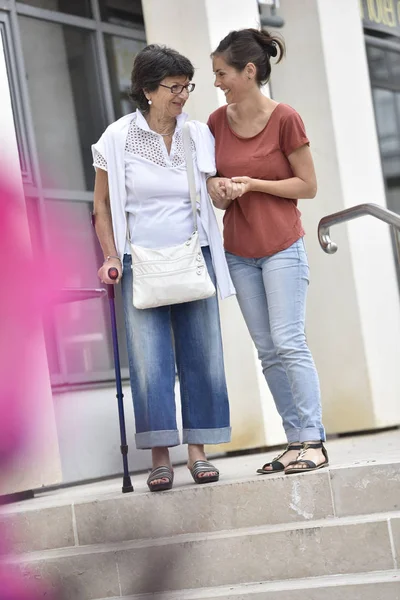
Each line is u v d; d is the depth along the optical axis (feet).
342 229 24.63
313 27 24.62
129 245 14.38
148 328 14.29
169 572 13.03
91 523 13.96
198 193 14.46
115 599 13.01
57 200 20.62
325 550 12.65
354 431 24.73
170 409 14.26
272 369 14.78
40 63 20.70
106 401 20.81
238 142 14.38
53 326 19.83
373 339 24.70
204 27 21.71
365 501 13.17
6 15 20.07
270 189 13.91
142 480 18.44
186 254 13.94
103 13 22.24
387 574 12.25
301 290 14.33
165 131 14.46
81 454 20.01
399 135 29.81
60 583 13.20
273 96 25.27
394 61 29.91
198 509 13.62
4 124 17.28
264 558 12.82
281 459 14.56
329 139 24.61
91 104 21.79
